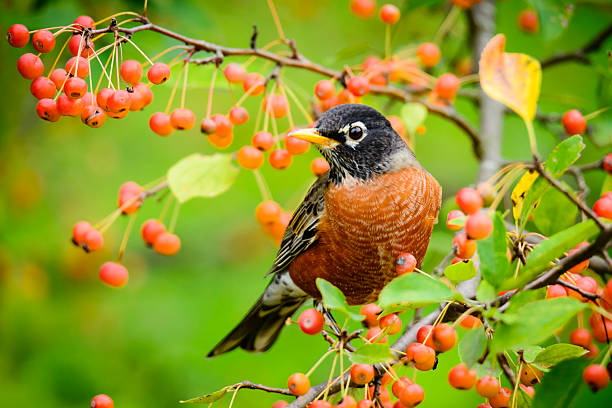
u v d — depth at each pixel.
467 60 10.91
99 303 11.28
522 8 11.12
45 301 11.18
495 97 4.86
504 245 4.62
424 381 9.59
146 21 6.09
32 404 9.87
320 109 8.20
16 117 11.17
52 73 5.59
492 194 5.42
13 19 8.58
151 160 12.33
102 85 7.70
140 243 11.98
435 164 12.78
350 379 5.24
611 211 5.41
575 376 4.81
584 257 4.74
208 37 9.71
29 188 11.44
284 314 8.74
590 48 9.20
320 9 12.18
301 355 10.04
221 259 12.03
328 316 7.98
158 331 10.66
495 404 5.38
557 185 4.64
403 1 9.54
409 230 7.17
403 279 4.59
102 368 10.27
